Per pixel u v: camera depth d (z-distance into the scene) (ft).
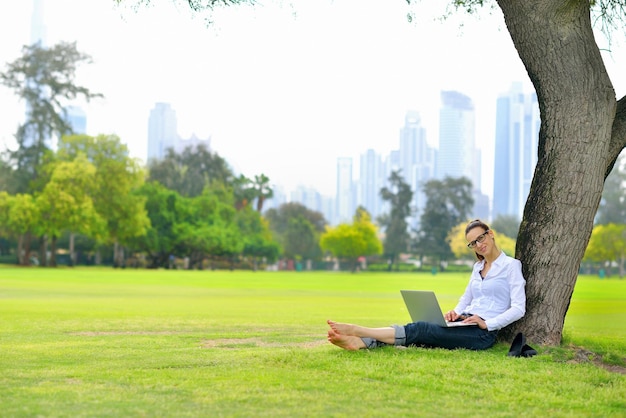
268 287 117.39
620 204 360.69
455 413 17.19
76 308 57.77
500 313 26.73
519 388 20.10
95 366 23.65
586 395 19.62
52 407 17.11
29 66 246.47
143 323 44.32
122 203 227.61
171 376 21.33
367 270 360.48
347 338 25.08
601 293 114.93
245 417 16.34
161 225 266.16
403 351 24.93
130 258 287.28
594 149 27.50
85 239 280.10
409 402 18.22
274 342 33.06
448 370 21.89
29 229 225.76
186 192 324.60
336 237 318.24
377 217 405.59
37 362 24.84
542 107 28.35
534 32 27.94
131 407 17.20
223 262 302.86
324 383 20.24
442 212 391.04
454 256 385.70
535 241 27.96
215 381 20.47
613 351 27.66
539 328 27.58
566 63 27.66
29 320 44.88
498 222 410.11
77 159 219.20
